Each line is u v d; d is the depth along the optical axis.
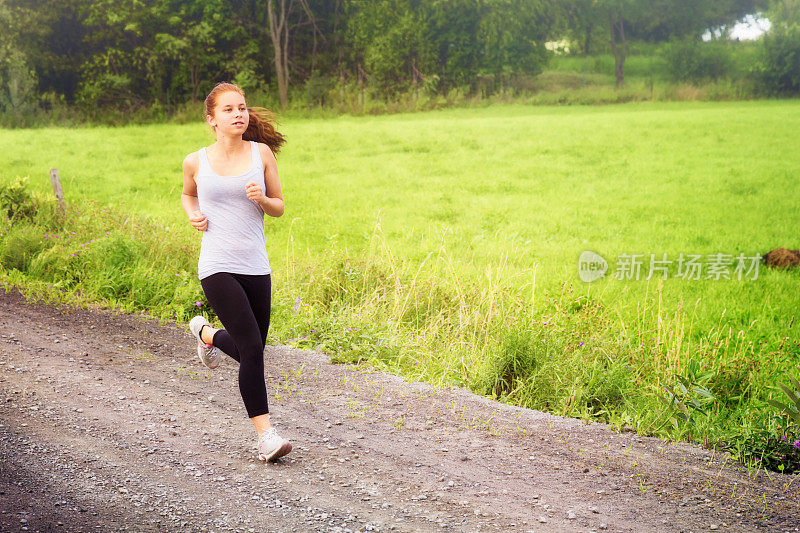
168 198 21.45
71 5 47.12
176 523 4.04
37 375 6.55
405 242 16.42
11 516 3.99
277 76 49.50
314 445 5.23
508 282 10.08
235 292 4.68
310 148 31.56
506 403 6.64
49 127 41.50
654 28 53.97
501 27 49.91
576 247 16.56
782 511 4.43
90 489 4.39
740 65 49.06
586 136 32.44
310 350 7.77
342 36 51.75
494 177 25.58
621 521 4.26
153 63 47.47
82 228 12.38
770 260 14.97
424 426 5.71
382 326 8.52
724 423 6.26
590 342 7.98
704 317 11.17
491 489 4.64
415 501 4.44
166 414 5.72
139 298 9.55
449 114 43.09
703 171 25.48
